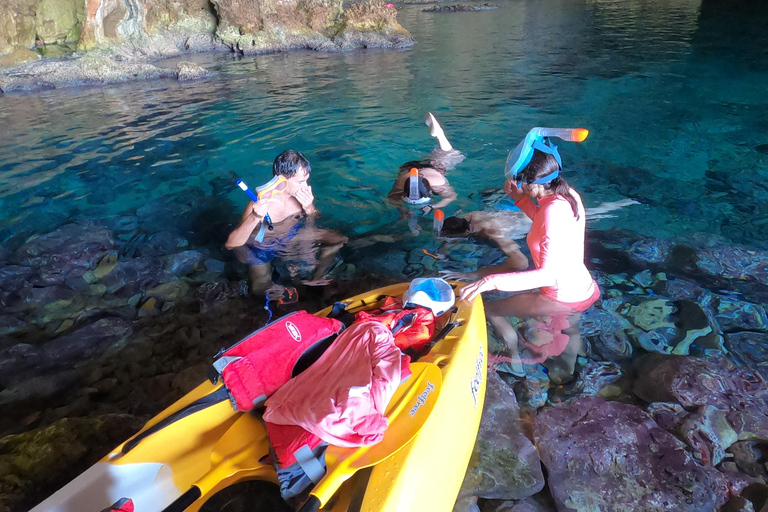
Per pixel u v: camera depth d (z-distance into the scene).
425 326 2.46
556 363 2.80
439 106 7.89
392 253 3.95
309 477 1.77
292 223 4.39
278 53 13.89
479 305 2.91
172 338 3.15
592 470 2.23
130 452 1.94
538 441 2.37
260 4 14.12
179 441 2.03
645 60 10.66
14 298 3.55
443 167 5.20
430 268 3.73
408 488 1.76
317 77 10.45
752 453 2.27
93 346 3.07
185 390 2.73
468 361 2.39
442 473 1.94
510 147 6.04
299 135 6.75
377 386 1.97
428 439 1.94
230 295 3.54
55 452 2.28
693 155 5.66
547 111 7.45
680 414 2.47
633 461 2.25
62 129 7.35
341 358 2.12
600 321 3.10
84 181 5.52
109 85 10.36
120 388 2.77
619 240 3.99
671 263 3.68
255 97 8.90
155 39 13.49
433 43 14.55
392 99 8.41
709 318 3.10
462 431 2.14
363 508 1.68
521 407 2.55
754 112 7.02
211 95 9.16
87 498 1.80
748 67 9.55
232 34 14.12
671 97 7.91
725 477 2.17
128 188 5.31
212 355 3.00
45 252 4.07
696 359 2.77
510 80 9.45
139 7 13.07
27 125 7.61
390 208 4.66
